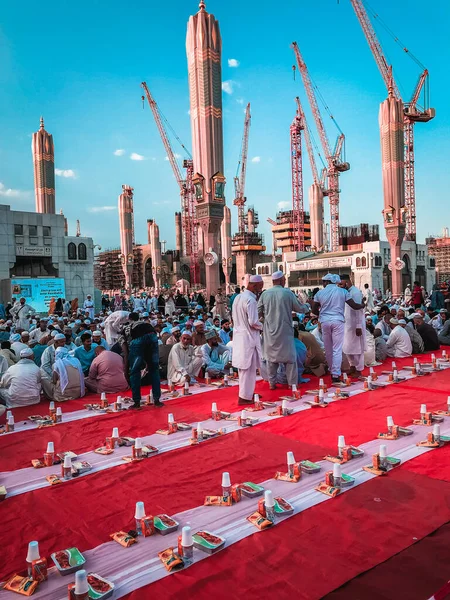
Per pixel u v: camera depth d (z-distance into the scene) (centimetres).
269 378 941
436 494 448
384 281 6494
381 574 328
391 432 617
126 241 8250
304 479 495
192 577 333
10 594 327
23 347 1190
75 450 625
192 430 662
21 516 443
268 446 604
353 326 1004
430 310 1875
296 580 325
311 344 1059
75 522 428
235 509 434
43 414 827
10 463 584
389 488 464
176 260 11419
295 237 10594
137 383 829
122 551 374
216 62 2548
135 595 316
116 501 466
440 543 364
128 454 598
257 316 816
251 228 11812
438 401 786
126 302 3712
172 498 467
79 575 307
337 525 397
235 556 357
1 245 3919
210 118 2542
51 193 4831
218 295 2506
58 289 3697
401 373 1032
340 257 6512
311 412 748
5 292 3572
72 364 941
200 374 1113
